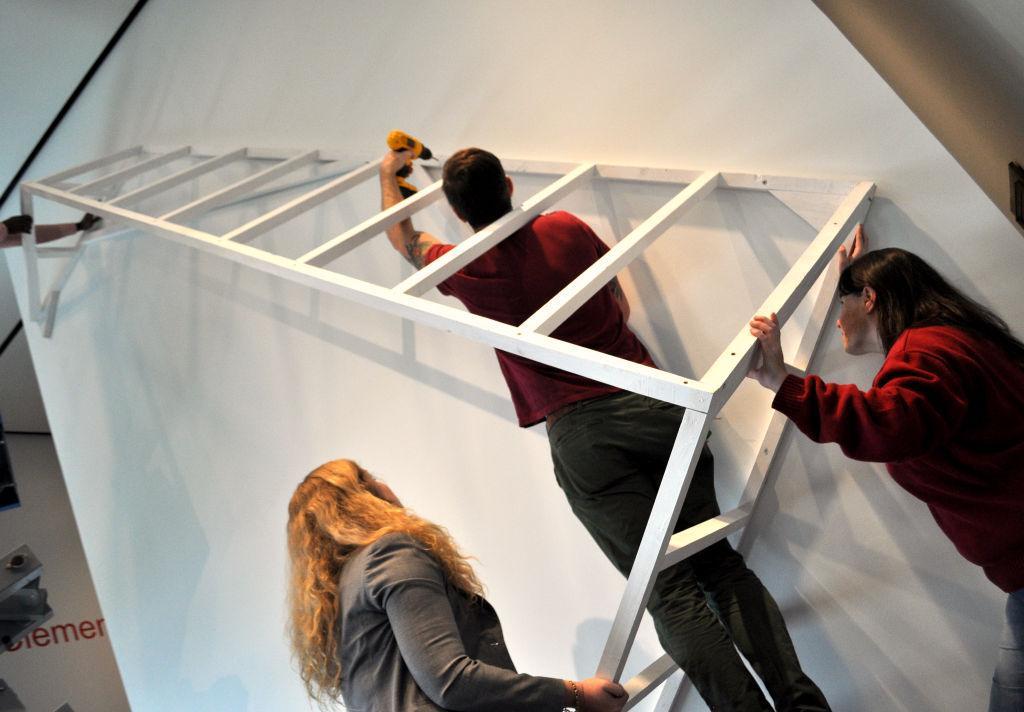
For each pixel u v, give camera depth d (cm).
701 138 204
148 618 334
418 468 262
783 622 167
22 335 522
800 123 188
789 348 193
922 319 145
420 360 260
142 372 342
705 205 203
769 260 195
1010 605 145
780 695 159
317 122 289
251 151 306
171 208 334
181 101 339
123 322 348
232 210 312
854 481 184
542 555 236
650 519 144
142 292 342
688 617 163
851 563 186
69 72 377
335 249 199
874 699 185
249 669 300
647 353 200
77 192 317
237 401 309
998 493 136
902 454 126
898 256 151
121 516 349
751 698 154
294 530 163
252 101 311
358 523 158
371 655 146
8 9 344
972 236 170
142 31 356
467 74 248
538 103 233
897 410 125
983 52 171
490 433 245
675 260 208
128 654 340
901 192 176
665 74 208
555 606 233
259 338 302
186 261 325
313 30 290
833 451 187
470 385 249
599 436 175
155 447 336
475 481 249
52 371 381
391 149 232
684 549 160
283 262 197
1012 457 134
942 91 184
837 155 184
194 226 324
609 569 223
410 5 261
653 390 136
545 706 141
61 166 398
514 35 236
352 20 278
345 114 280
